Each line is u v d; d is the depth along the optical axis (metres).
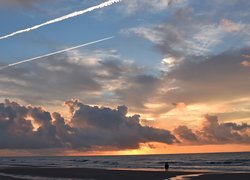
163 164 106.62
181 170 68.81
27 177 55.59
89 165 104.44
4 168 85.19
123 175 55.78
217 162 108.94
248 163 99.56
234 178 47.09
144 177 51.66
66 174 60.19
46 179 51.53
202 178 48.25
